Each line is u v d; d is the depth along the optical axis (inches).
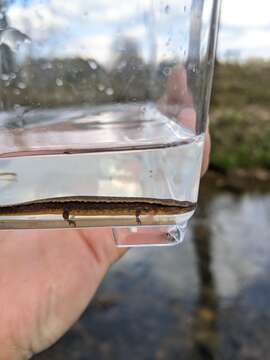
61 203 3.9
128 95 4.3
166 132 4.1
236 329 23.0
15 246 6.4
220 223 34.6
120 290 26.0
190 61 4.0
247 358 21.0
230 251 30.5
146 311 24.3
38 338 6.3
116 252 6.7
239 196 39.9
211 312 24.2
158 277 27.3
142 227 4.1
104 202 3.9
